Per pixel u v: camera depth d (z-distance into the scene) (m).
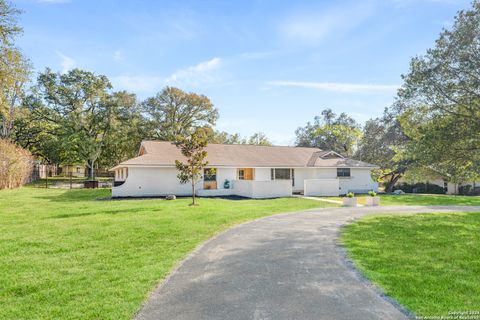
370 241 8.36
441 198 22.84
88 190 27.23
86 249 7.42
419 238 8.74
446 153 12.68
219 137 59.69
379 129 36.09
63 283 5.20
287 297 4.60
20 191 25.30
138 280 5.34
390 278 5.39
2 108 23.27
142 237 8.66
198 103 46.28
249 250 7.44
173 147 26.06
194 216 12.24
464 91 13.05
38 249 7.37
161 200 19.28
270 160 27.19
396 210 15.36
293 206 16.61
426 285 5.03
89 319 3.92
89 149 38.62
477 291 4.77
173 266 6.19
